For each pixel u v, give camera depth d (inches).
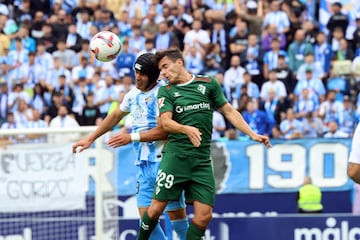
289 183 1765.5
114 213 1395.2
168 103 1049.5
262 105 2117.4
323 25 2445.9
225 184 1764.3
